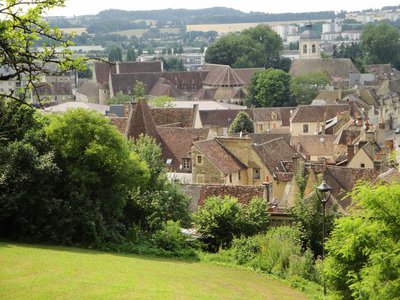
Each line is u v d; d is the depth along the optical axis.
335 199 54.88
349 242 28.98
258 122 152.25
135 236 47.28
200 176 75.12
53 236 44.28
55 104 155.25
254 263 43.84
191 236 49.25
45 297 29.20
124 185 49.47
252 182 77.69
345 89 187.12
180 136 86.81
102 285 32.03
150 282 34.44
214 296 33.75
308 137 108.25
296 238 45.66
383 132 110.19
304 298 37.28
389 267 26.11
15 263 35.16
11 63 28.19
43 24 28.88
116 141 48.50
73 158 47.78
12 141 47.53
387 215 27.66
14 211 44.16
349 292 32.25
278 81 184.25
